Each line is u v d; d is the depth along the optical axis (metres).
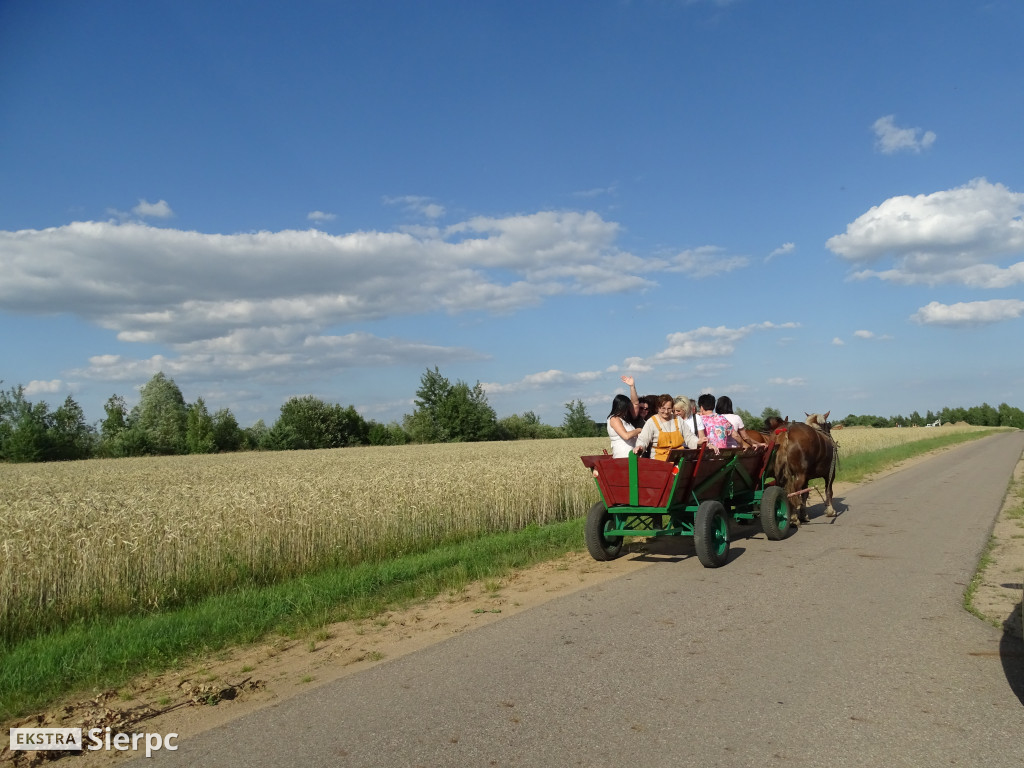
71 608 8.23
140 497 12.78
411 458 32.28
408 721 4.54
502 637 6.35
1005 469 24.77
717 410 11.30
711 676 5.17
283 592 8.45
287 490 12.88
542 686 5.07
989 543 10.31
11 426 65.50
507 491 14.21
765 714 4.47
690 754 3.94
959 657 5.50
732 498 11.27
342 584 8.65
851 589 7.77
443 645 6.21
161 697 5.28
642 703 4.70
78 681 5.71
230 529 10.02
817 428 13.11
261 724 4.63
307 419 79.69
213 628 6.96
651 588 8.08
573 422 93.06
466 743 4.18
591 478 16.59
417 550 11.79
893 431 60.12
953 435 68.12
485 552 10.60
